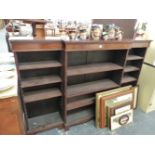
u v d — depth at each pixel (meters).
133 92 2.11
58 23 1.70
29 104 1.84
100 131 1.89
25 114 1.62
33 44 1.28
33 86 1.63
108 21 1.95
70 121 1.93
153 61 2.07
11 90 1.00
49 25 1.63
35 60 1.59
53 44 1.36
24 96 1.64
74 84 1.96
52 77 1.69
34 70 1.65
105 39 1.59
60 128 1.90
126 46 1.69
